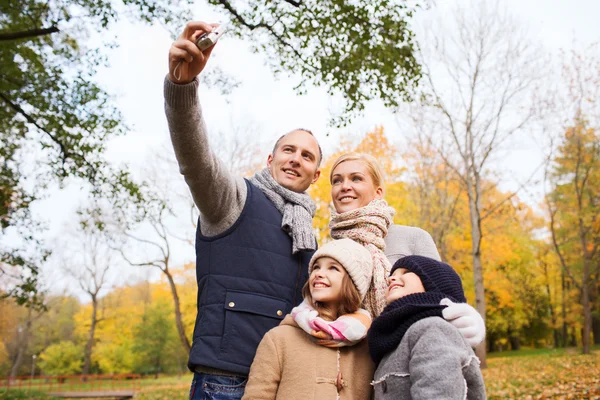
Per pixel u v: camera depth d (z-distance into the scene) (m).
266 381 1.91
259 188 2.44
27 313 42.91
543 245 26.97
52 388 26.77
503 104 16.38
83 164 10.21
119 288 41.56
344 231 2.43
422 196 18.30
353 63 8.97
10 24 8.12
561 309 29.50
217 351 2.07
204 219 2.25
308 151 2.59
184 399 15.30
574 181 20.27
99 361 37.62
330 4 8.61
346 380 1.88
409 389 1.67
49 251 10.65
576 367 12.45
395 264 2.06
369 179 2.59
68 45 9.26
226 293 2.16
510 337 35.78
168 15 8.59
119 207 11.10
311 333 1.93
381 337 1.83
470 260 20.78
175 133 1.95
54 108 9.50
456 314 1.74
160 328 37.91
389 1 8.49
